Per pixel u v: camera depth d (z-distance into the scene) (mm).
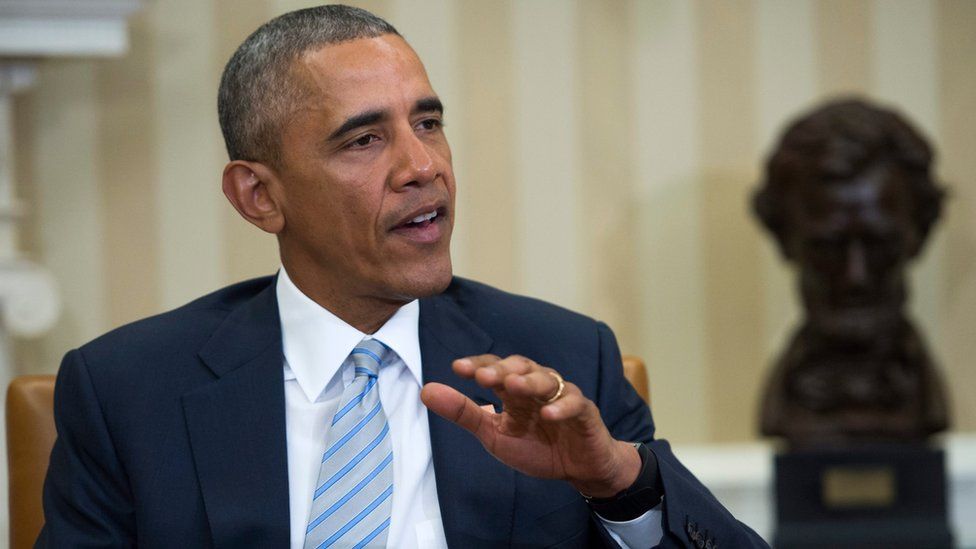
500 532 3463
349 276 3537
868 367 6602
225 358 3641
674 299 7516
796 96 7504
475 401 3633
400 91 3459
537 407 2945
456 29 7316
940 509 6465
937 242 7555
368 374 3582
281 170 3559
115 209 7031
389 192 3426
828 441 6535
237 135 3658
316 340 3641
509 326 3859
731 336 7539
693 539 3209
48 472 3660
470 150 7355
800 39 7496
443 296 3965
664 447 3666
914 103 7539
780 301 7547
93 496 3529
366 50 3486
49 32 6141
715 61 7480
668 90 7461
